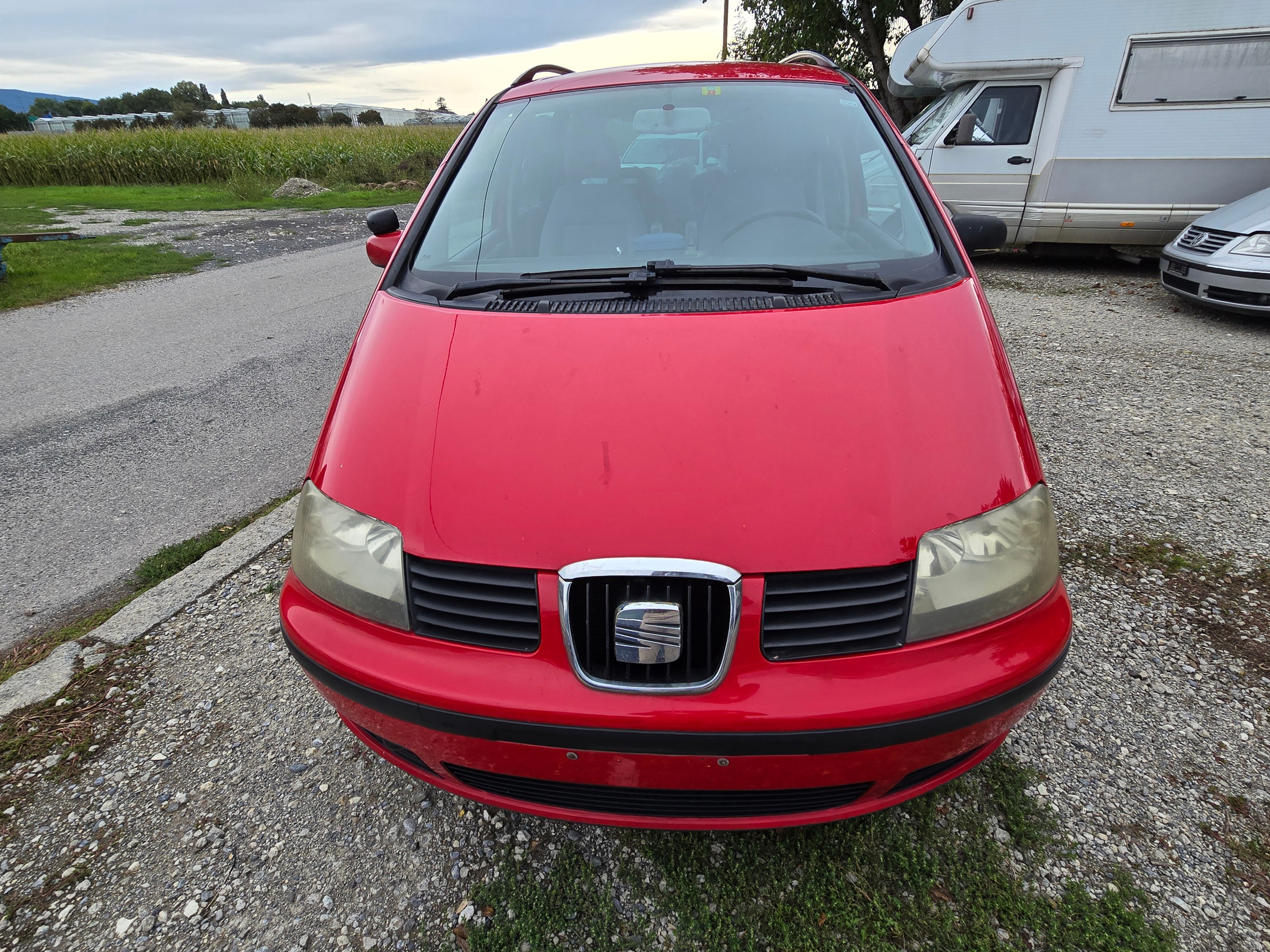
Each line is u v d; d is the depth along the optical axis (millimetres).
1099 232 7727
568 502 1396
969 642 1391
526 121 2568
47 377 5328
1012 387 1657
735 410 1493
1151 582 2652
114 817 1885
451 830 1821
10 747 2098
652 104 2520
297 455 3969
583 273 2051
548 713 1346
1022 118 7645
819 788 1445
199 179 21625
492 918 1623
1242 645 2338
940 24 7848
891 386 1544
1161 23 6918
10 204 16156
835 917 1598
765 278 1936
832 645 1360
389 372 1705
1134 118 7234
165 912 1652
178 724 2170
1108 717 2078
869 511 1375
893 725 1329
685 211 2244
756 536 1341
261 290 8008
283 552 3020
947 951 1528
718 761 1354
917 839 1751
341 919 1630
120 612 2660
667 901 1646
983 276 8031
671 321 1709
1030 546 1460
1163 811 1803
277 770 2006
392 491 1499
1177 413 4137
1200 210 7301
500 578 1389
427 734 1448
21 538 3236
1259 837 1736
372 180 20047
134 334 6410
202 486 3658
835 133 2396
